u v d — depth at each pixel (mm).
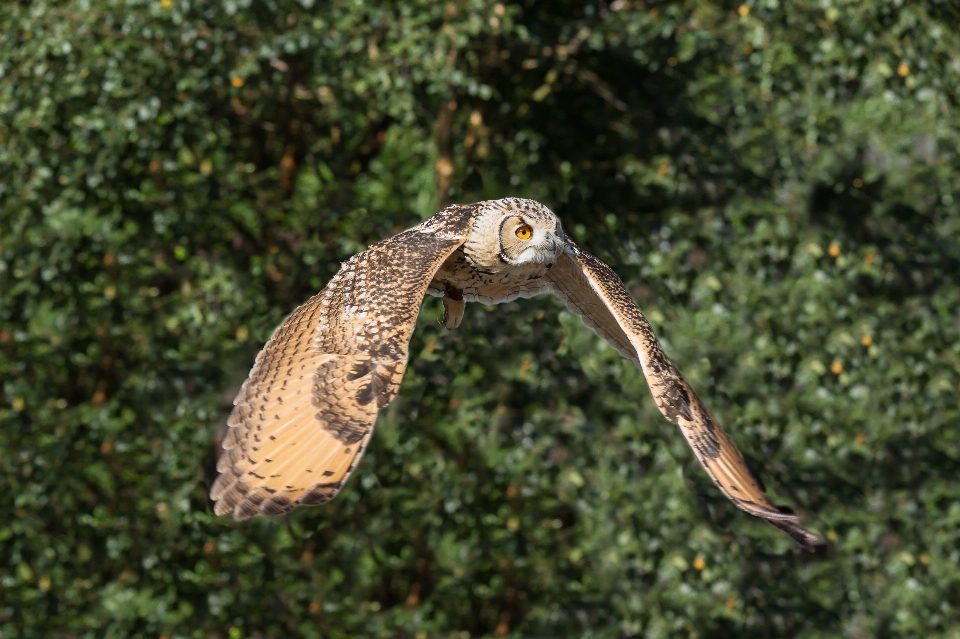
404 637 17281
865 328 16250
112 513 16547
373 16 15109
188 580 16562
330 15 15195
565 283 7094
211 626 16672
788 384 16203
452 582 17172
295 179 18672
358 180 19016
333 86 15883
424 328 15789
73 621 16609
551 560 16797
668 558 15805
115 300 16312
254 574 16625
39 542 16469
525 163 17266
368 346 5266
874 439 16500
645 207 16734
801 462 16391
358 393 5141
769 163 16656
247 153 18188
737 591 15750
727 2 16562
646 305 15828
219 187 16250
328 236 16859
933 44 16375
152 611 16516
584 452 16000
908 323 16875
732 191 16266
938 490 16594
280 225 17109
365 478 16094
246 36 15328
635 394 15938
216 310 16156
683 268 16000
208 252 16797
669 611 15938
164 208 16172
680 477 15859
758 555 16094
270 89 16266
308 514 16234
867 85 16094
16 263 15844
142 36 15000
